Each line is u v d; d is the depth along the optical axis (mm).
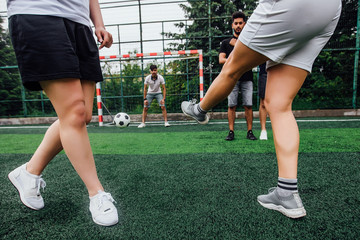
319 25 894
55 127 1138
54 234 1016
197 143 3051
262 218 1092
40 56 908
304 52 1008
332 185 1465
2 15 7637
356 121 4887
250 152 2416
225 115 6734
